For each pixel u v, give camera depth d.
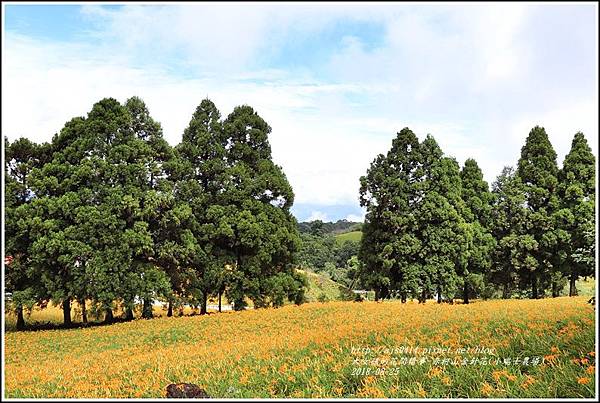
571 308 14.18
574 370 7.18
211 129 29.28
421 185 29.89
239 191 27.56
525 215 32.66
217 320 21.38
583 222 30.92
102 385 9.98
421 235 30.05
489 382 7.54
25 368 13.82
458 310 16.31
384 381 7.89
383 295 30.84
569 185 32.59
